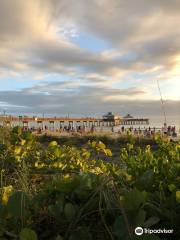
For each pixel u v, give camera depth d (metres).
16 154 5.21
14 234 2.09
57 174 4.62
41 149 5.95
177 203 2.27
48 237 2.19
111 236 2.01
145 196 2.16
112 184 2.53
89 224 2.18
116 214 2.14
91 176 2.40
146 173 2.67
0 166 4.94
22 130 5.80
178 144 4.11
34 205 2.36
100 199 2.18
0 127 7.57
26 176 4.39
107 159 6.14
